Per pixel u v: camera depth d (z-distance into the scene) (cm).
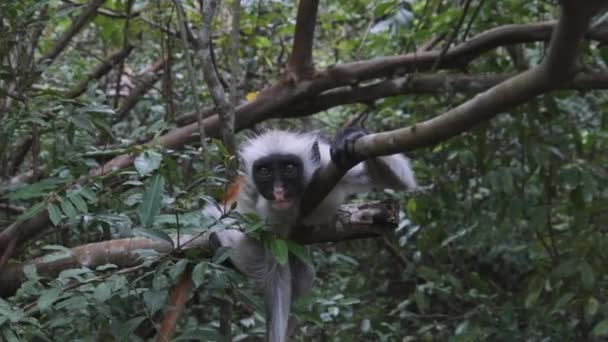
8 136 442
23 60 480
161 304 359
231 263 464
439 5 669
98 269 369
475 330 554
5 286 455
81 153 446
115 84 768
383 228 445
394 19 608
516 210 579
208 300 526
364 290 684
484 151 618
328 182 394
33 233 489
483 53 632
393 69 612
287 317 466
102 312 370
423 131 328
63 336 372
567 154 586
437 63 608
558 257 565
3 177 568
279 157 430
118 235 412
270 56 763
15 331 357
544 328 573
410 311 698
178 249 376
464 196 658
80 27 617
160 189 356
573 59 285
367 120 752
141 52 811
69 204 365
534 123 610
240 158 450
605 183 575
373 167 435
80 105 454
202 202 400
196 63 688
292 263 490
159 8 616
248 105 593
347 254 721
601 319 588
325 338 599
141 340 370
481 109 311
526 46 689
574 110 723
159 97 739
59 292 343
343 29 820
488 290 646
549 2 652
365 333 618
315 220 442
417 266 686
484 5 651
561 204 591
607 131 626
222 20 749
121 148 472
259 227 354
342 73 598
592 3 258
